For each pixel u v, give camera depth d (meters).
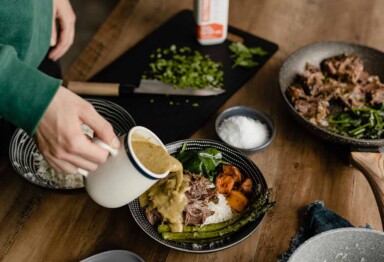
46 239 0.66
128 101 0.83
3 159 0.74
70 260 0.64
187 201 0.65
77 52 0.97
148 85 0.84
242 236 0.62
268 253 0.66
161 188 0.65
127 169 0.55
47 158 0.57
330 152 0.78
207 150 0.71
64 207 0.69
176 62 0.90
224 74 0.89
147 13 1.01
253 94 0.87
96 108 0.76
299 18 1.03
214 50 0.94
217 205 0.67
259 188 0.67
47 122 0.53
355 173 0.75
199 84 0.86
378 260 0.59
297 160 0.77
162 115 0.81
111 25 0.98
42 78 0.52
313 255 0.57
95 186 0.58
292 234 0.68
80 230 0.67
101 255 0.62
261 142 0.77
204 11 0.89
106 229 0.67
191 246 0.62
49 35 0.73
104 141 0.55
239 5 1.05
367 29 1.01
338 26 1.02
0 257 0.64
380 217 0.69
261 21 1.01
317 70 0.86
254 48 0.94
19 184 0.71
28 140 0.71
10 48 0.52
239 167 0.71
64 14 0.78
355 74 0.85
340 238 0.57
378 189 0.68
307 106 0.81
